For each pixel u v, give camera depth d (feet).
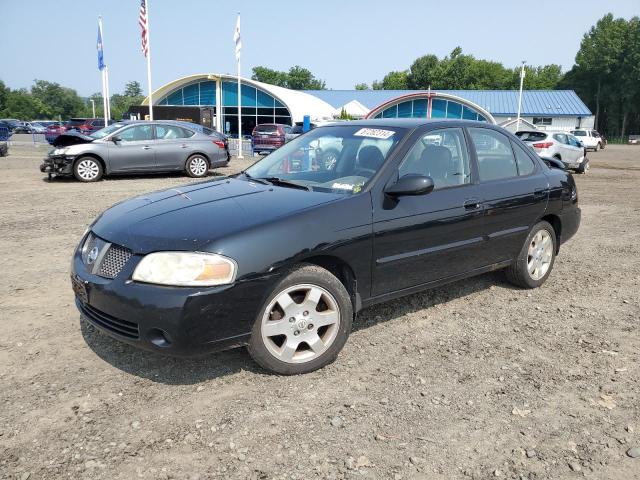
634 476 8.61
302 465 8.68
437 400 10.73
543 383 11.51
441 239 13.91
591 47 290.35
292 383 11.26
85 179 45.06
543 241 17.71
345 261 11.94
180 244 10.43
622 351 13.20
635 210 35.29
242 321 10.61
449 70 289.74
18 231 25.08
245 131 169.37
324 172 14.11
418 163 13.79
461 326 14.58
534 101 197.36
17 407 10.14
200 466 8.61
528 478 8.52
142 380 11.25
